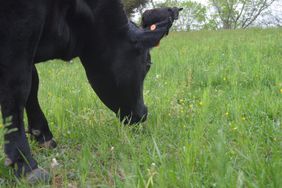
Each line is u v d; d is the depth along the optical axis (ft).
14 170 7.02
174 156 7.10
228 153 6.98
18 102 7.00
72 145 9.14
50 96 13.10
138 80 8.79
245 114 10.41
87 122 10.21
